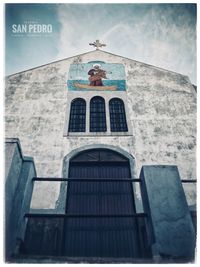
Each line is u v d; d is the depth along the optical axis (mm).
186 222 5676
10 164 5770
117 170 9227
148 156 9445
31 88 11242
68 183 8867
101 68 11891
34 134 9891
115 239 7824
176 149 9680
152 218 5684
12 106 10641
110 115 10688
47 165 9109
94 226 8055
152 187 6070
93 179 6363
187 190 8750
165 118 10531
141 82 11609
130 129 10109
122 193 8727
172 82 11688
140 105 10867
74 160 9383
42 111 10539
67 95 11023
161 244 5402
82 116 10609
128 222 8125
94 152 9555
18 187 6137
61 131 9984
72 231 7949
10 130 9953
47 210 8133
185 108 10867
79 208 8406
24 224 6125
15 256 5340
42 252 7328
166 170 6328
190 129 10250
